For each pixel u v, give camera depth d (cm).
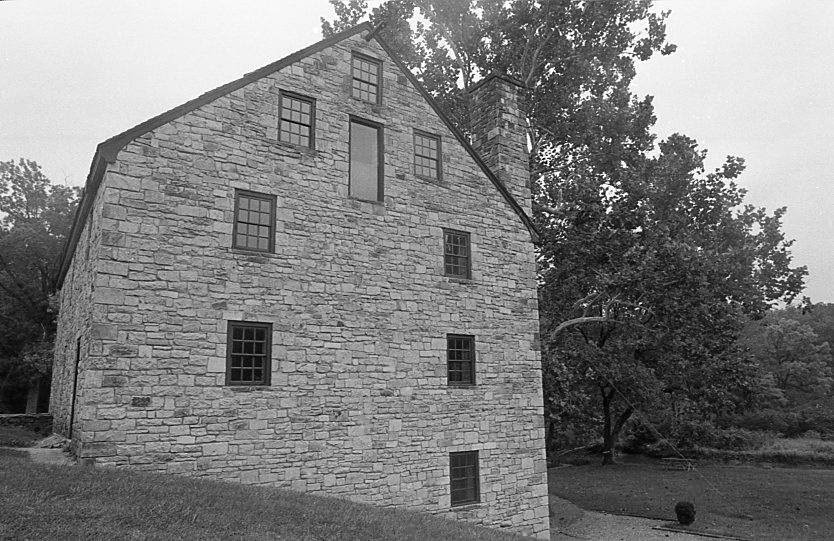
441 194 1496
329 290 1256
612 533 1909
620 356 2536
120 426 984
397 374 1327
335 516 909
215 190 1148
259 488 1013
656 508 2255
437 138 1530
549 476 3169
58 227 3897
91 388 969
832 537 1731
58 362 1975
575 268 2275
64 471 870
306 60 1316
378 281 1334
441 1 2517
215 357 1093
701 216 2492
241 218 1177
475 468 1437
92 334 985
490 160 1759
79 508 712
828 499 2194
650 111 2527
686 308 2119
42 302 3728
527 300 1633
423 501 1318
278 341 1170
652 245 2155
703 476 2850
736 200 2512
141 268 1045
